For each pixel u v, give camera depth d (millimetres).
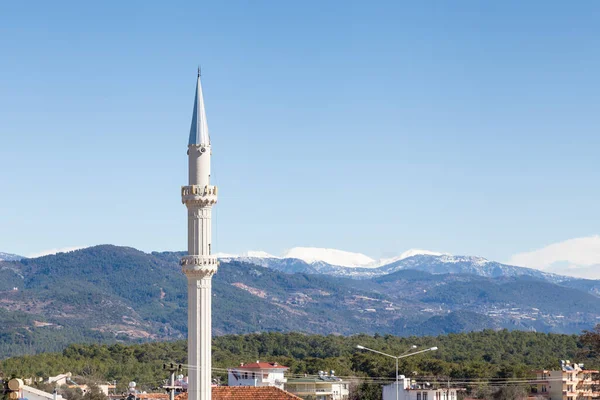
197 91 141000
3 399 80000
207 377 134375
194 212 136250
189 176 138375
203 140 138500
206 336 134875
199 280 135375
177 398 160250
